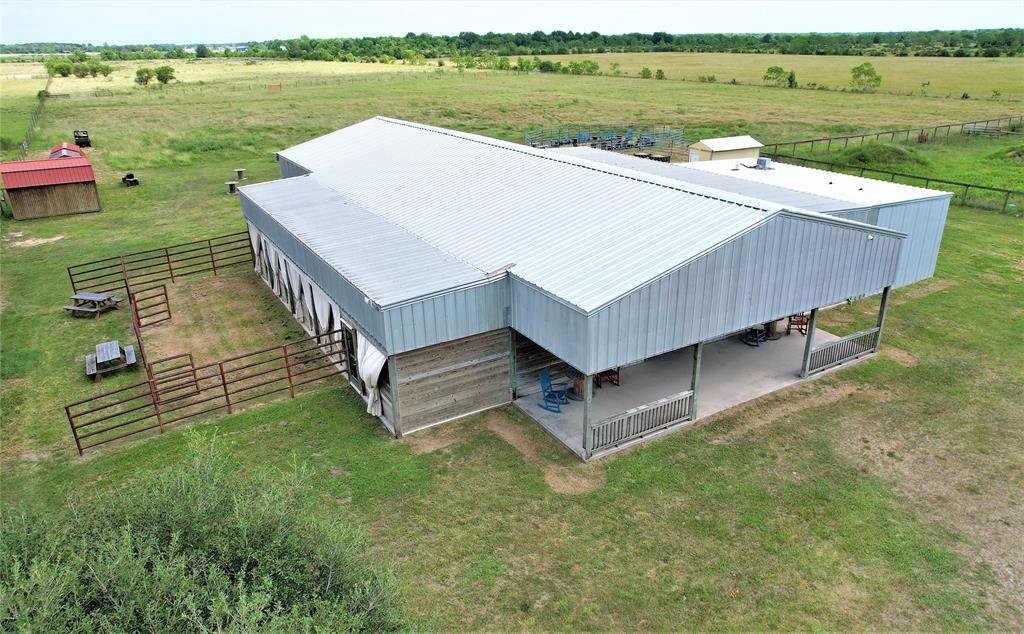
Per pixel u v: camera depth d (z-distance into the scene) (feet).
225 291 78.33
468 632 31.40
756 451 45.50
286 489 28.30
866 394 52.90
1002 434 47.24
